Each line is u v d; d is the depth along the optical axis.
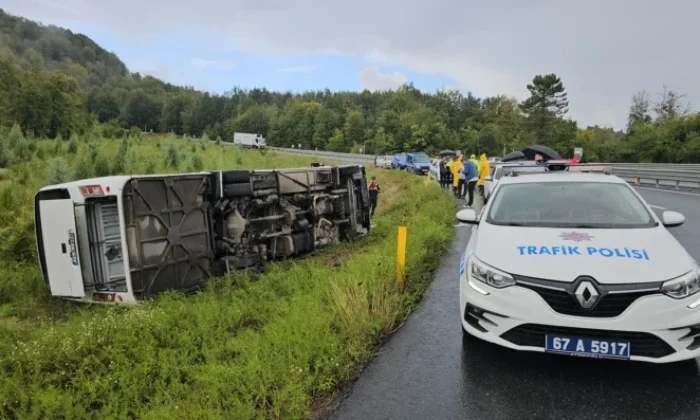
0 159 18.12
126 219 5.93
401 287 6.03
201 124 128.62
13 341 5.02
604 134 77.56
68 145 23.23
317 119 94.69
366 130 83.00
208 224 7.09
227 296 6.37
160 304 5.65
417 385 3.72
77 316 5.79
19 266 8.17
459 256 8.21
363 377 3.88
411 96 108.94
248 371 3.67
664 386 3.56
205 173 7.11
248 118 113.06
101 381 3.77
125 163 16.95
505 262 3.85
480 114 87.88
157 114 138.88
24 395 3.56
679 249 3.89
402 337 4.68
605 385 3.62
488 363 4.06
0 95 55.44
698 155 44.00
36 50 199.38
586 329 3.46
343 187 11.01
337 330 4.59
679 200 14.98
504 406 3.38
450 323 5.03
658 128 50.00
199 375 3.79
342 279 5.79
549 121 63.41
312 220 9.62
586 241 4.05
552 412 3.29
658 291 3.42
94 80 176.62
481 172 18.53
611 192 5.09
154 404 3.46
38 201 6.55
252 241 7.94
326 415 3.35
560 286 3.54
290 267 8.02
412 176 29.72
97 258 6.35
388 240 9.45
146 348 4.27
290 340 4.18
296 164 40.97
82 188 6.11
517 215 4.88
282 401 3.37
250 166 32.25
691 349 3.43
